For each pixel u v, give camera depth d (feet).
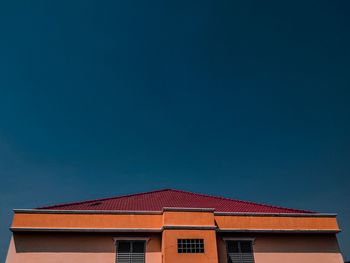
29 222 63.31
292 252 68.08
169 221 63.87
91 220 64.80
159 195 88.48
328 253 68.90
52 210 64.90
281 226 68.95
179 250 61.67
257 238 68.39
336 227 70.33
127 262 63.16
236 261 66.33
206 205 78.89
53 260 61.72
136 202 79.41
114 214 65.82
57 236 63.57
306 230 69.00
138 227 65.10
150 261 63.46
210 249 62.34
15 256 61.16
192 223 64.28
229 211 74.59
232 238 67.41
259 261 66.64
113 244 64.13
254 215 69.36
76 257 62.34
